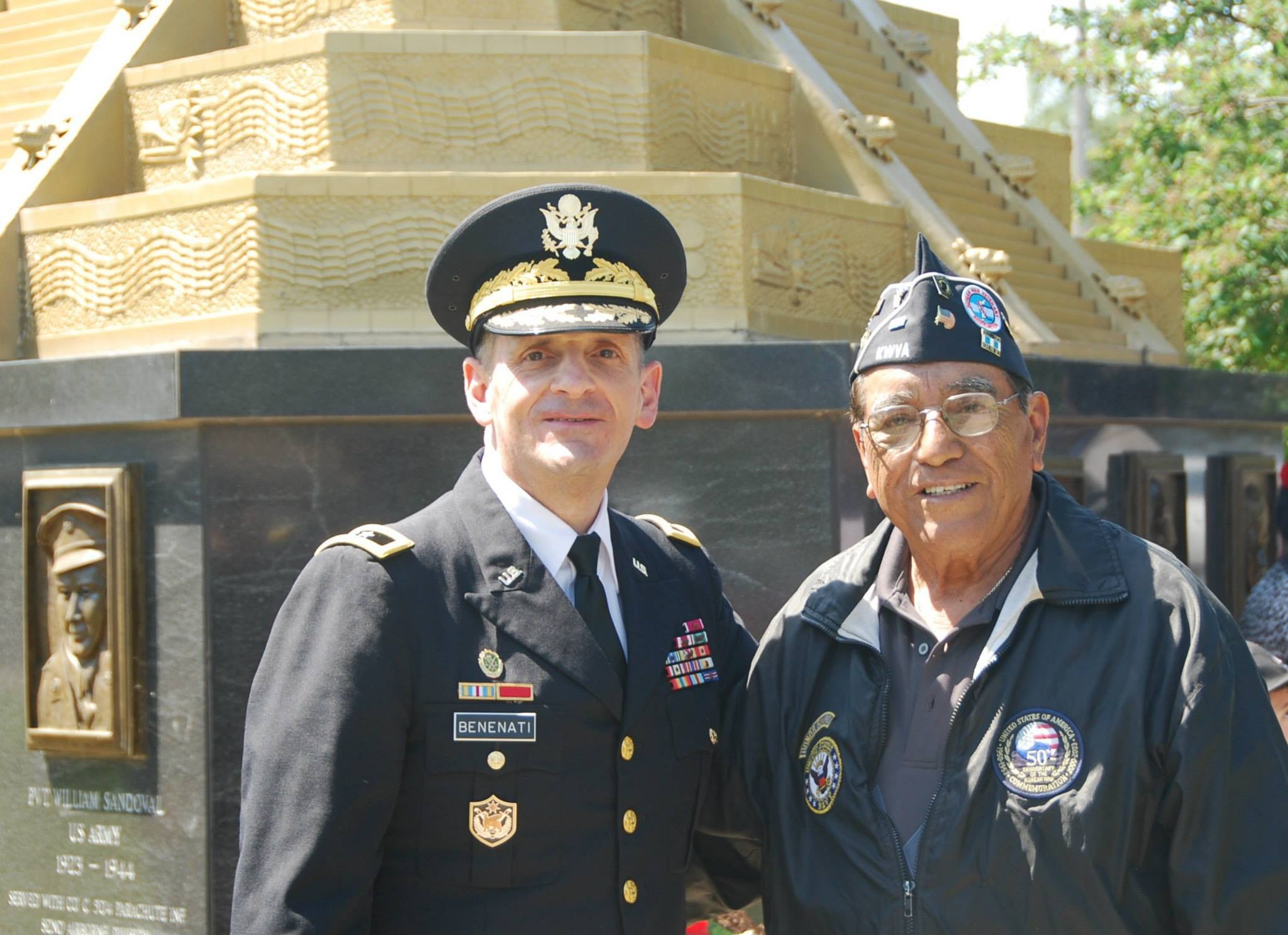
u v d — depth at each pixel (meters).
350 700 2.54
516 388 2.73
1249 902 2.39
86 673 4.35
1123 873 2.42
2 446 4.61
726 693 3.04
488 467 2.89
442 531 2.78
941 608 2.74
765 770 2.89
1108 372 5.65
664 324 5.21
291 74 5.55
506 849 2.59
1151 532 5.88
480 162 5.57
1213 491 6.43
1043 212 7.86
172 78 5.86
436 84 5.55
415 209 5.04
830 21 8.26
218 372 4.22
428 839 2.61
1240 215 9.61
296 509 4.31
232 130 5.71
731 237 5.25
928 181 7.39
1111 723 2.44
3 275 5.49
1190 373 6.10
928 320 2.67
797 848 2.72
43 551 4.49
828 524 4.53
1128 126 11.90
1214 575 6.44
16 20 7.34
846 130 6.49
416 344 4.97
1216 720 2.40
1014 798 2.47
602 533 2.86
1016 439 2.67
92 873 4.37
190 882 4.22
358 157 5.48
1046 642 2.57
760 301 5.35
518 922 2.58
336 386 4.29
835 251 5.84
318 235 4.98
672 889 2.80
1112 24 10.43
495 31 5.85
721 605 3.19
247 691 4.25
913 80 8.23
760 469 4.56
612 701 2.69
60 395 4.43
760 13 6.95
